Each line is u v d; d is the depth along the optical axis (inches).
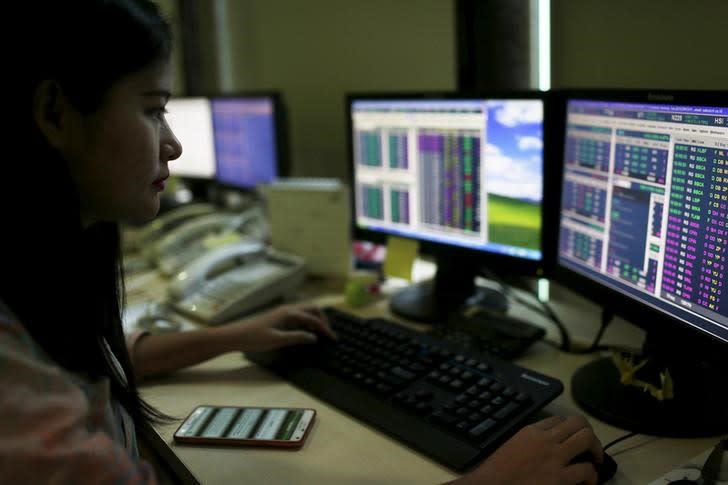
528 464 27.7
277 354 43.2
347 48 71.2
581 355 43.1
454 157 48.7
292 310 45.6
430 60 61.6
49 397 21.5
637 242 35.4
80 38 24.2
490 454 31.2
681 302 32.6
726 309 29.9
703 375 35.9
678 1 40.9
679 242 32.3
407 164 52.6
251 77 93.0
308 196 59.4
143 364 41.3
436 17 59.8
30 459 20.0
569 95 39.6
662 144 32.7
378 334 43.4
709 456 29.0
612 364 39.7
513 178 45.1
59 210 25.9
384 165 54.6
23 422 20.4
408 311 50.6
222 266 59.4
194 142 84.7
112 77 25.2
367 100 54.1
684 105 30.8
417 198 52.6
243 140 74.9
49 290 26.5
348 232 58.9
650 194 34.0
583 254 40.5
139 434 36.4
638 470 30.1
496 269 47.8
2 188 24.8
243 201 85.1
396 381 37.2
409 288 56.3
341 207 58.4
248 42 91.7
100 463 21.3
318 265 60.6
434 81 61.7
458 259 50.4
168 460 34.8
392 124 52.7
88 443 21.5
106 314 34.1
